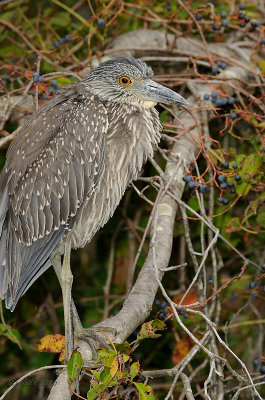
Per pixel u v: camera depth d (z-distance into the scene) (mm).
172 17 12203
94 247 13070
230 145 12477
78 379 7957
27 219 9305
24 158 9391
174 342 12031
